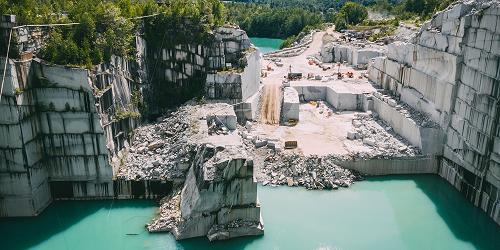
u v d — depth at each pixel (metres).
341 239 48.09
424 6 133.50
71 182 52.72
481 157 52.16
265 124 70.75
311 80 87.12
